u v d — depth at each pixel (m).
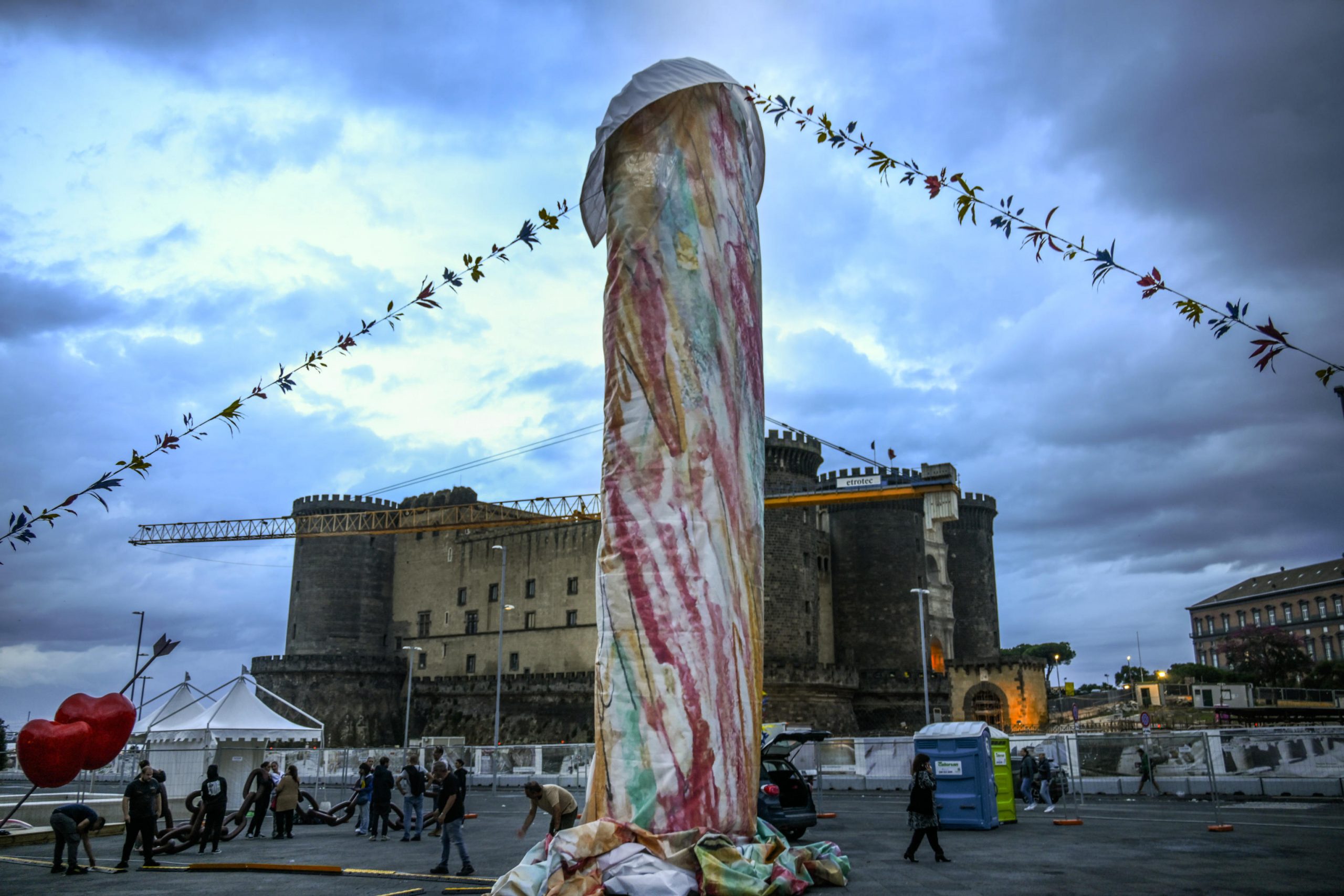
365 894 12.43
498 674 60.75
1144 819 22.11
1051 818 23.05
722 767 10.44
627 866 9.51
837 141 8.27
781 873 10.25
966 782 20.91
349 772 45.03
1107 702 111.62
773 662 67.81
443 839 14.91
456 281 8.88
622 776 10.23
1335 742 28.00
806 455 77.12
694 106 12.13
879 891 11.69
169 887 13.52
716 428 11.42
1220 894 11.12
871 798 33.62
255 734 27.59
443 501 90.00
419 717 83.19
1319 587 145.00
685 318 11.46
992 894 11.39
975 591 92.88
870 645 78.00
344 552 89.62
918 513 82.06
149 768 16.45
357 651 87.81
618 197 11.70
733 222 12.27
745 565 11.48
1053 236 7.46
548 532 80.31
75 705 15.73
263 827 25.16
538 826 24.50
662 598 10.69
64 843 15.56
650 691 10.43
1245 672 107.69
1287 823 20.42
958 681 82.75
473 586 84.88
